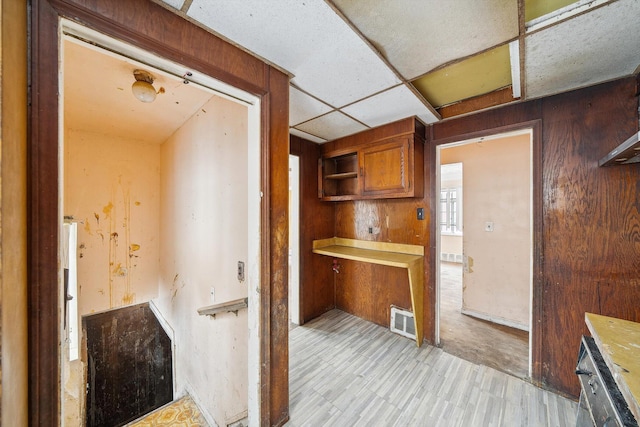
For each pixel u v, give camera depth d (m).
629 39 1.10
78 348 2.33
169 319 2.76
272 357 1.35
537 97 1.68
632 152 1.14
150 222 3.03
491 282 2.80
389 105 1.84
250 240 1.35
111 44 0.86
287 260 1.41
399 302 2.57
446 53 1.25
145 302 3.06
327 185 2.92
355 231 2.92
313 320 2.84
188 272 2.33
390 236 2.59
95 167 2.65
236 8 0.94
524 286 2.61
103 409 2.68
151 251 3.04
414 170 2.10
